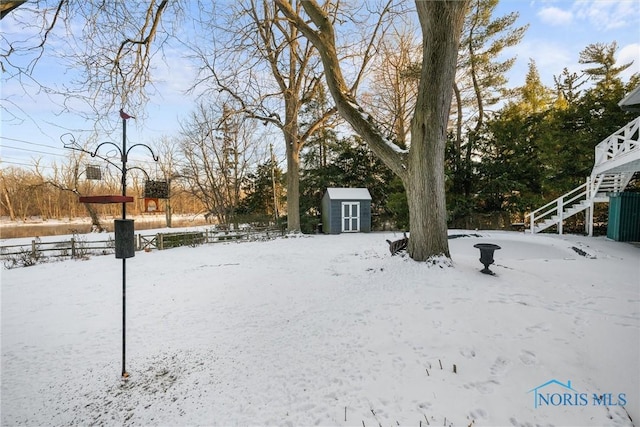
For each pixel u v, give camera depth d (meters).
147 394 2.87
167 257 10.48
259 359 3.32
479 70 18.03
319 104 20.64
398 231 17.98
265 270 7.77
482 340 3.20
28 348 3.85
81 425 2.49
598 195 11.61
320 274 7.01
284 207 25.88
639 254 8.13
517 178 16.08
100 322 4.66
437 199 5.60
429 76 5.26
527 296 4.30
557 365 2.76
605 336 3.23
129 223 3.28
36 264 9.65
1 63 4.06
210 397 2.74
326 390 2.68
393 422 2.24
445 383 2.62
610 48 18.45
